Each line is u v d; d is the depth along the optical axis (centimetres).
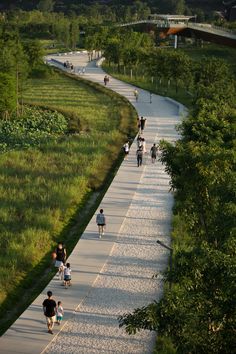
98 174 6962
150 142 8500
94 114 10969
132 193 6259
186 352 2314
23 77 12006
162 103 12194
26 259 4531
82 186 6412
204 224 3906
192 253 2567
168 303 2369
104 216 5297
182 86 14638
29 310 3791
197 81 12888
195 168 3938
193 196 3953
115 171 7150
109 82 15125
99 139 8538
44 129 9706
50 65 18175
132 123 10000
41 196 5884
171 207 5819
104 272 4350
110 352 3322
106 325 3609
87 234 5103
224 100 8825
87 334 3506
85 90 13888
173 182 4338
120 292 4038
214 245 2903
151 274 4312
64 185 6297
